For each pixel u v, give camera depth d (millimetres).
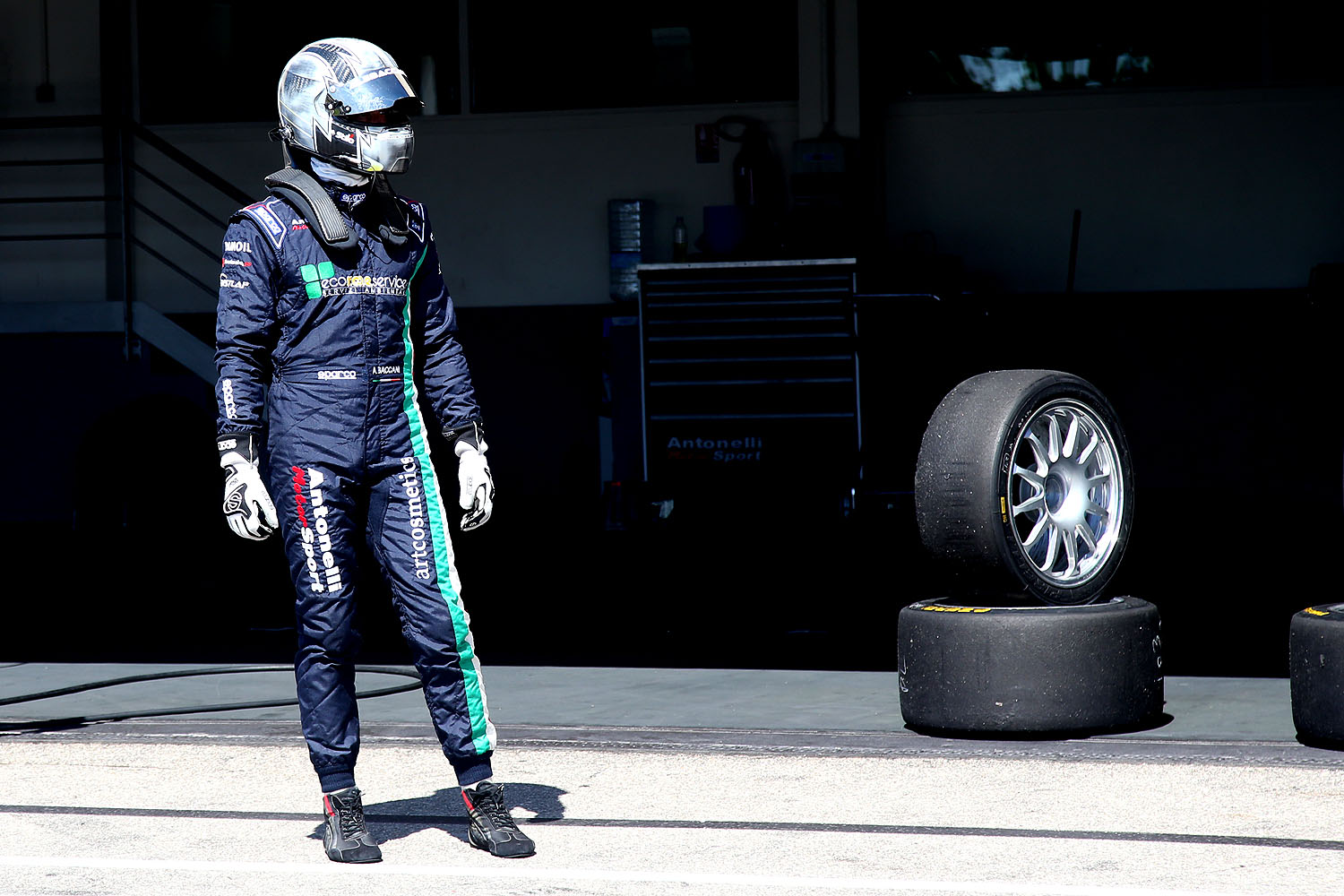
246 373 3635
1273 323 13094
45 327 12734
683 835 3795
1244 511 13125
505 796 4230
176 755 4828
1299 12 13055
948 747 4742
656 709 5641
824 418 11992
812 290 11984
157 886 3420
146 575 11125
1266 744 4699
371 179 3703
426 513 3729
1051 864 3473
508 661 7031
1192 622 7871
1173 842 3639
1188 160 13203
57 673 6770
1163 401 13297
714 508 12188
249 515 3570
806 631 7988
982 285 13461
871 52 13422
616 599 9484
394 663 7223
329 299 3617
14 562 11906
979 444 4914
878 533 11992
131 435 12844
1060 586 5004
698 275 12148
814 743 4859
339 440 3623
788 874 3434
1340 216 13008
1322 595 8852
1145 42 13320
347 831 3648
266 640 7992
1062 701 4785
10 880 3471
